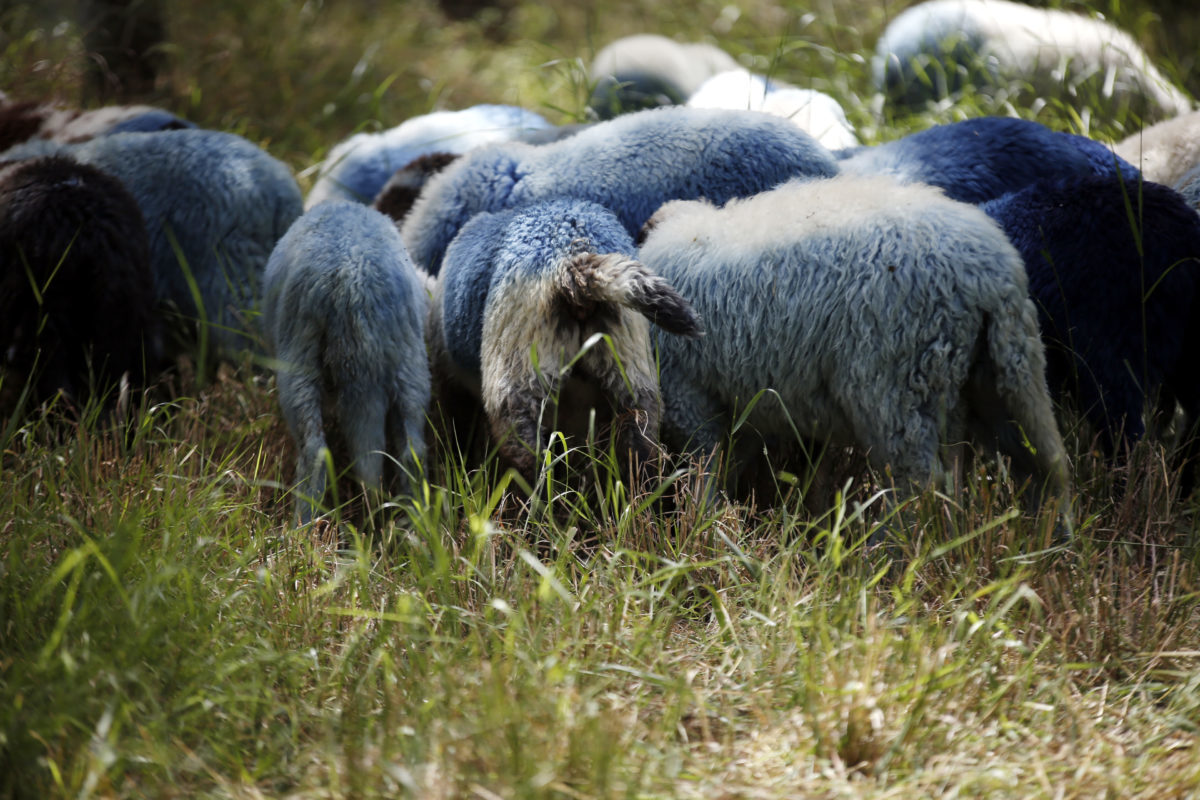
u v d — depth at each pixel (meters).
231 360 22.05
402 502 17.14
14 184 18.75
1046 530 15.00
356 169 27.58
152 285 19.73
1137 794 11.31
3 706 11.52
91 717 11.70
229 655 12.66
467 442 18.98
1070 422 17.62
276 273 17.97
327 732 11.77
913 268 15.06
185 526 14.96
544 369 15.70
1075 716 12.32
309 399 17.09
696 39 45.47
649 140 20.00
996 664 13.07
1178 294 17.08
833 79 35.31
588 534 16.33
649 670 12.96
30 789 10.91
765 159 19.64
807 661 12.41
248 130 34.78
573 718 11.63
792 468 17.67
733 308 16.12
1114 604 14.05
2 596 13.12
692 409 16.95
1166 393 18.67
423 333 17.66
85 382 19.05
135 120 25.55
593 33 47.16
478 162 20.56
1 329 18.66
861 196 15.94
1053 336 17.47
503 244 16.61
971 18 32.28
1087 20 33.09
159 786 11.15
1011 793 11.26
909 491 15.48
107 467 16.91
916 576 14.85
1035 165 20.52
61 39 36.31
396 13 46.69
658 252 16.83
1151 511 16.23
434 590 14.43
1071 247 17.28
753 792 11.18
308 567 15.07
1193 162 20.53
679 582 15.18
